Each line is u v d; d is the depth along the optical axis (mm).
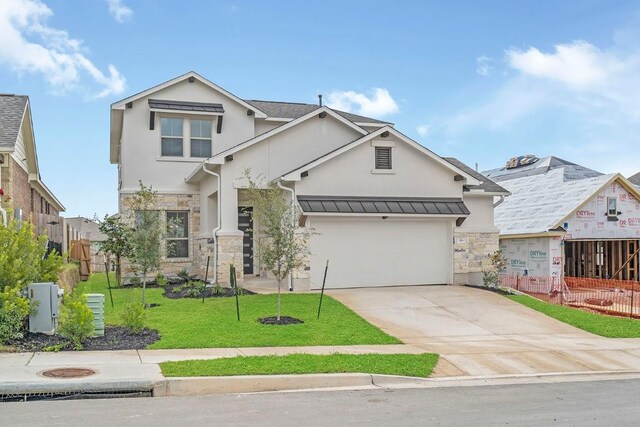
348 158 19141
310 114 20766
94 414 7102
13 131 16219
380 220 19562
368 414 7344
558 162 32938
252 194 16078
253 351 10875
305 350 11117
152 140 22141
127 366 9234
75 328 10734
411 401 8164
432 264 20172
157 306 15250
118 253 19688
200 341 11445
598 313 18078
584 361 11383
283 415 7211
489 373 10250
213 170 20156
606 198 25062
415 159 19859
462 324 14656
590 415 7504
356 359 10234
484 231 21297
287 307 15156
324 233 18859
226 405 7715
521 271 25609
